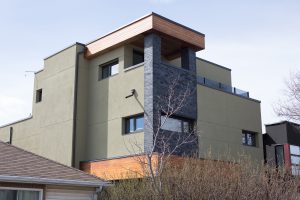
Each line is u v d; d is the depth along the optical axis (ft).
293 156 81.66
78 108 72.28
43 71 81.41
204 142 68.13
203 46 71.67
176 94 65.51
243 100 78.33
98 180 46.47
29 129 83.35
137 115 65.31
